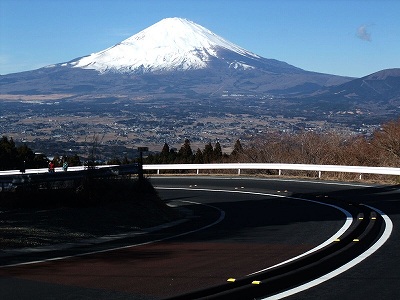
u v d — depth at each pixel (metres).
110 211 17.97
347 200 23.09
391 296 8.61
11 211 17.30
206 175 41.12
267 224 17.25
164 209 20.45
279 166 38.19
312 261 10.70
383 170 31.67
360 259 11.24
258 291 8.63
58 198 18.48
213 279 9.61
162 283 9.38
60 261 11.44
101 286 9.21
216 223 18.05
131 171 21.36
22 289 9.03
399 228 15.26
